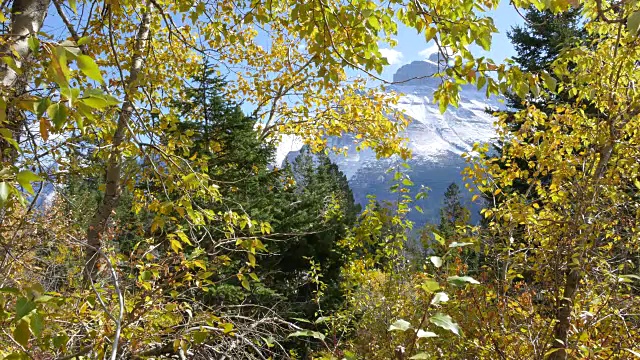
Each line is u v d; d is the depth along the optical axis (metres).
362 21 3.06
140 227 4.77
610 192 4.34
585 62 4.86
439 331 3.45
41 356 2.60
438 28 2.93
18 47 3.01
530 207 4.68
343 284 6.95
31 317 1.67
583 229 3.96
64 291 3.28
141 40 6.23
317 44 3.24
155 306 3.22
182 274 3.45
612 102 4.52
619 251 4.47
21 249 3.74
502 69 2.75
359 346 4.36
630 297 3.40
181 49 7.21
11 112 2.88
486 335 3.57
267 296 8.84
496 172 5.48
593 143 4.63
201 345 3.52
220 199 3.93
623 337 3.24
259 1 3.55
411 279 4.88
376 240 5.78
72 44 1.43
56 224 4.18
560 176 4.61
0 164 1.74
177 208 3.27
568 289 3.72
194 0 3.84
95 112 3.67
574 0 2.67
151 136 3.81
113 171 5.35
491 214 4.75
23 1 3.19
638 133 4.67
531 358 3.50
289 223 11.16
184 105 9.20
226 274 8.30
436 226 5.23
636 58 4.58
